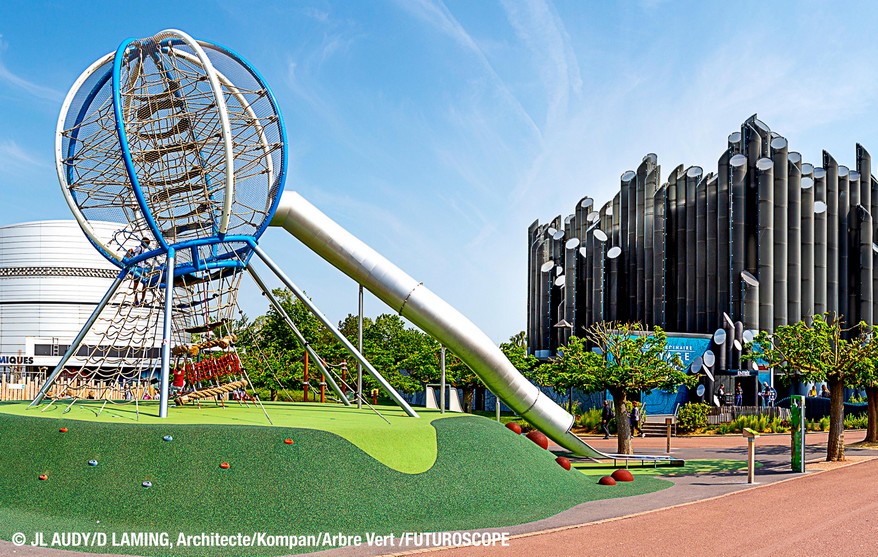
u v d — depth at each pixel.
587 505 19.31
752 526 16.42
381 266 27.08
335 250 26.95
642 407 44.62
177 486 16.38
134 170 21.98
